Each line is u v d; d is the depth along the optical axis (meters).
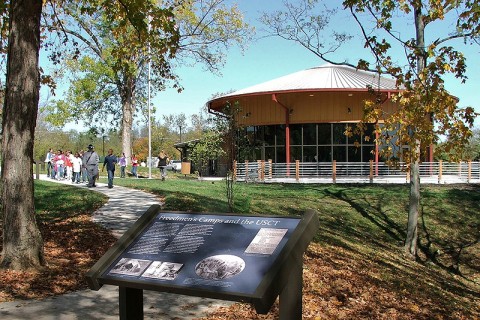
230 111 15.64
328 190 23.64
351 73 35.69
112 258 4.14
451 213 19.94
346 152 32.66
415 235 15.45
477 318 9.09
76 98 40.94
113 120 45.97
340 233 15.89
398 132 11.20
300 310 3.86
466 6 9.75
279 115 33.62
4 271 7.60
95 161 23.75
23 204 7.82
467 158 28.61
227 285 3.51
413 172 15.34
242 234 4.03
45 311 6.12
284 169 31.08
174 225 4.43
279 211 17.91
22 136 7.79
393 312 7.81
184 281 3.68
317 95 32.72
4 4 10.66
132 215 14.20
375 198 21.80
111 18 12.56
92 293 6.98
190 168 42.50
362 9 11.12
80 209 15.12
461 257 16.31
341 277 9.42
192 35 25.53
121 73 39.12
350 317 6.99
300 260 3.81
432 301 9.52
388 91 29.66
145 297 6.98
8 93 7.84
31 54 7.86
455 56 10.10
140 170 42.88
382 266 11.96
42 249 8.06
